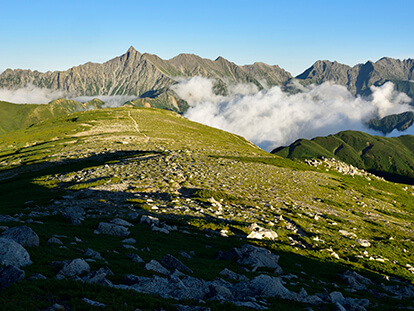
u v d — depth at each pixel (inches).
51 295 523.5
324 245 1622.8
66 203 1811.0
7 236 783.7
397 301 951.6
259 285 760.3
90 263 741.3
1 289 527.2
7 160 5201.8
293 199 2687.0
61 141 6131.9
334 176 4694.9
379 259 1536.7
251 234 1491.1
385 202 3752.5
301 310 675.4
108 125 7662.4
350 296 922.1
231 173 3280.0
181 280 711.1
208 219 1723.7
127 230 1263.5
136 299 563.5
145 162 3422.7
